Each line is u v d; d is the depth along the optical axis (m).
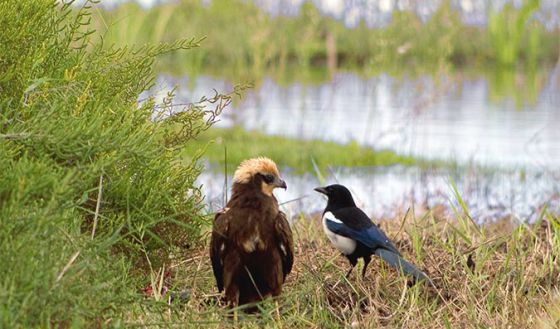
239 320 10.78
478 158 22.50
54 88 10.12
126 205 10.72
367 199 18.89
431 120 27.55
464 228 13.77
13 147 9.41
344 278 11.90
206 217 12.98
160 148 10.57
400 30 38.38
